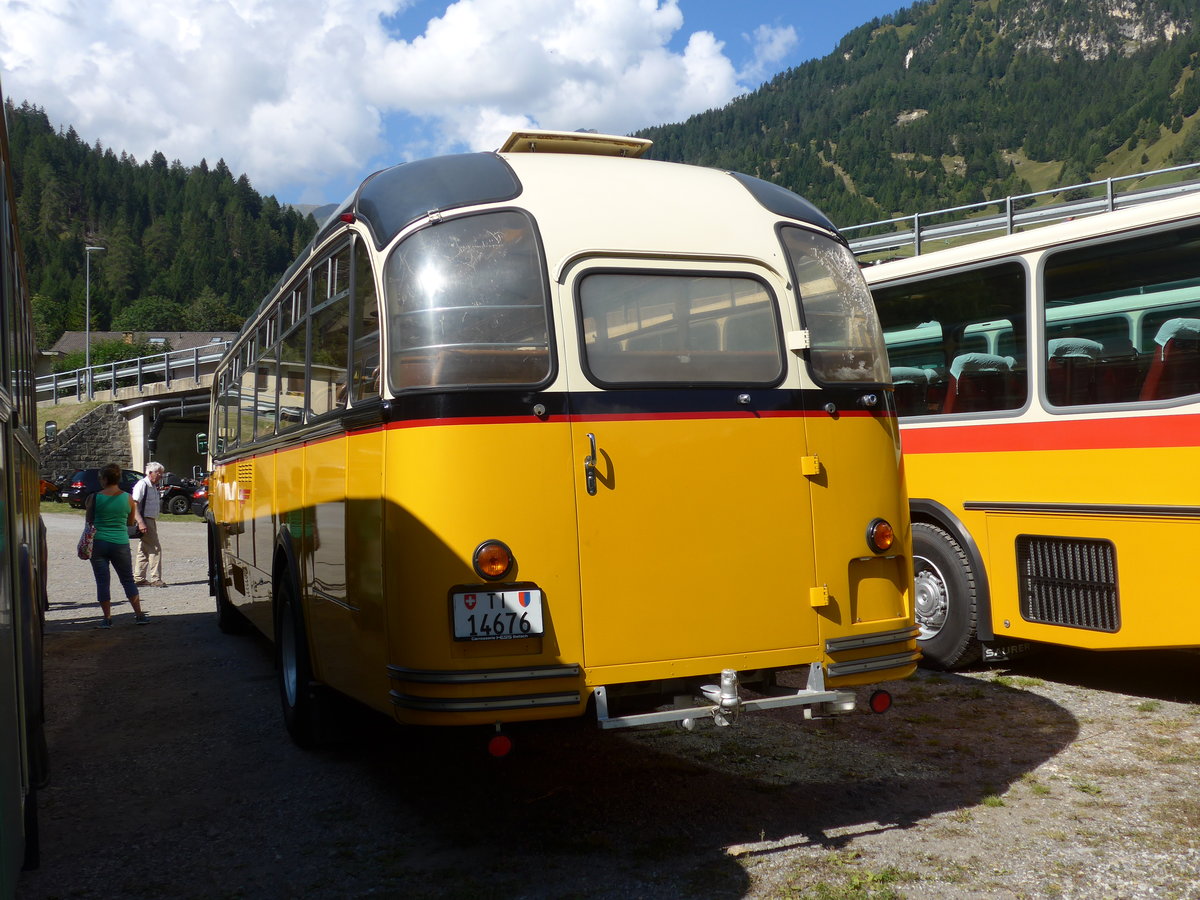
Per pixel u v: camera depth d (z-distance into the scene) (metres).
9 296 4.39
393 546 4.25
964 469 7.27
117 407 48.59
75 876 4.49
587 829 4.73
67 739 6.89
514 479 4.22
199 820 5.16
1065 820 4.60
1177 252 6.07
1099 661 7.77
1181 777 5.08
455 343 4.27
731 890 4.01
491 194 4.54
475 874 4.27
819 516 4.68
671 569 4.41
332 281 5.39
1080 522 6.50
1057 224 6.77
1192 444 5.92
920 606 7.61
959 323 7.41
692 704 4.47
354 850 4.62
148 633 11.34
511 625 4.18
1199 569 5.89
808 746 5.87
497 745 4.21
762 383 4.65
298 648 6.12
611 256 4.51
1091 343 6.50
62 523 30.84
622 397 4.39
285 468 6.67
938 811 4.78
